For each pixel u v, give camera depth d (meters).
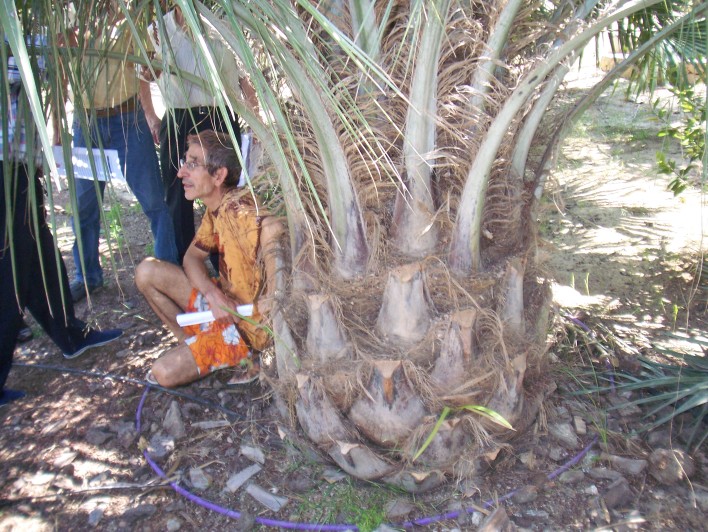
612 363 2.79
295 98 2.05
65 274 2.95
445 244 2.14
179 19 2.53
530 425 2.40
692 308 3.33
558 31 2.28
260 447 2.44
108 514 2.19
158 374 2.71
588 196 4.66
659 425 2.47
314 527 2.09
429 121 1.97
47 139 1.06
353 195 2.04
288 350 2.22
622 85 7.08
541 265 2.42
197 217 4.41
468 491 2.18
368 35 2.01
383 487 2.22
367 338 2.13
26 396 2.84
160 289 2.81
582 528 2.06
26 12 1.49
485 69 2.07
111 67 2.77
